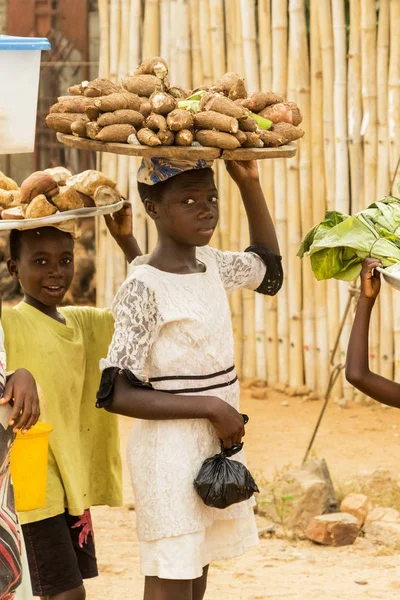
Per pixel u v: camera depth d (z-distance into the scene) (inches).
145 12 371.6
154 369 136.3
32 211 139.4
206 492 132.6
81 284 455.8
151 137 125.1
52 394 147.2
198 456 135.7
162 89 140.4
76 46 434.6
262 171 359.3
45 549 144.2
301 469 246.4
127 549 221.3
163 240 139.8
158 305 134.2
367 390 133.1
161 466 134.7
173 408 131.7
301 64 349.1
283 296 362.0
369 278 134.9
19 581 122.3
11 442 123.0
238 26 361.4
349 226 139.6
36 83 148.1
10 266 155.4
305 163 352.2
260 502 239.6
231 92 141.7
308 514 231.9
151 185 136.8
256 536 147.8
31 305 151.4
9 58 143.6
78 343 152.3
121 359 132.3
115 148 128.7
